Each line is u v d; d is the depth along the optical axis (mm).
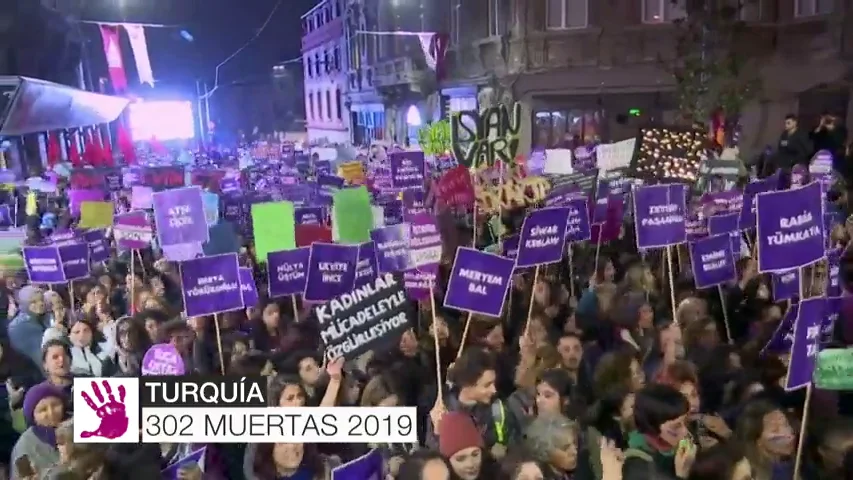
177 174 15867
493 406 5148
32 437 5051
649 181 10719
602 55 24156
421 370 6023
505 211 11367
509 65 26141
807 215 4973
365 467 4312
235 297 6344
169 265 9523
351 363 6109
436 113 33219
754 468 4574
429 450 4148
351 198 8055
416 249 7109
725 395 5621
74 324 7180
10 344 6902
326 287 6996
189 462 4477
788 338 6035
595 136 23438
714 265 7363
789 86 20375
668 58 23203
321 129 57531
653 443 4355
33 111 15344
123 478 4348
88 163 21438
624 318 6793
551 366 5867
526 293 8023
